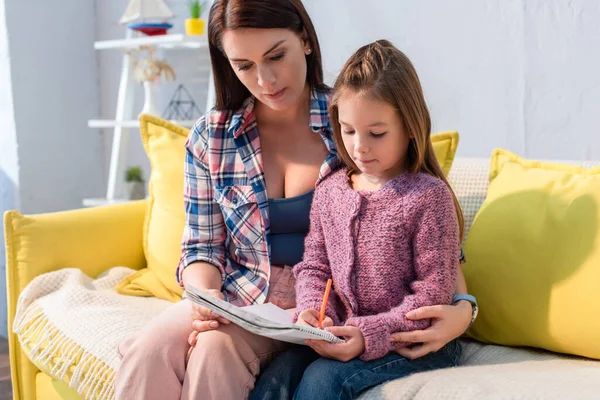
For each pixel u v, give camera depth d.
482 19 2.01
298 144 1.49
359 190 1.33
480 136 2.07
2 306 2.88
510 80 1.99
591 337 1.24
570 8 1.86
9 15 2.71
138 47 2.58
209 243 1.50
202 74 2.69
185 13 2.72
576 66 1.87
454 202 1.33
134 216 1.99
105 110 3.04
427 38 2.12
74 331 1.56
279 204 1.44
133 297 1.78
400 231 1.25
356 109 1.22
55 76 2.88
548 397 1.02
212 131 1.50
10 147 2.79
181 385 1.23
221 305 1.13
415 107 1.24
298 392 1.15
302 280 1.34
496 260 1.39
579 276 1.26
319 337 1.10
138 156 2.96
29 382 1.76
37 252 1.79
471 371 1.17
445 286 1.22
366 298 1.27
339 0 2.29
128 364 1.24
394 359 1.19
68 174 2.95
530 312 1.32
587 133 1.88
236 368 1.21
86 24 2.98
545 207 1.37
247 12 1.30
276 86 1.36
